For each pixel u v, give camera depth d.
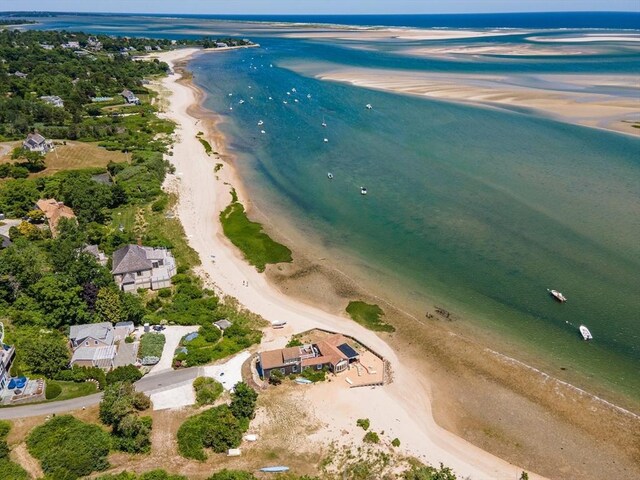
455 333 83.94
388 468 60.56
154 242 106.12
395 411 69.44
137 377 72.06
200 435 62.94
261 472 58.78
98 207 116.81
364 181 140.00
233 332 82.19
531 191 129.75
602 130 174.38
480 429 67.25
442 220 118.06
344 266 102.75
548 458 63.22
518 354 79.31
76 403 67.25
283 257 105.75
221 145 170.38
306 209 126.12
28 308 82.12
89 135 171.38
